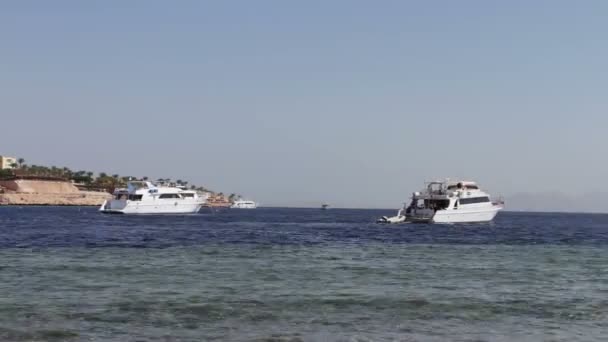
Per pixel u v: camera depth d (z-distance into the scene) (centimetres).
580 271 3875
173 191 14312
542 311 2544
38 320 2250
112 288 2941
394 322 2320
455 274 3647
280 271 3653
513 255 4984
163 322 2258
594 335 2155
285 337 2067
